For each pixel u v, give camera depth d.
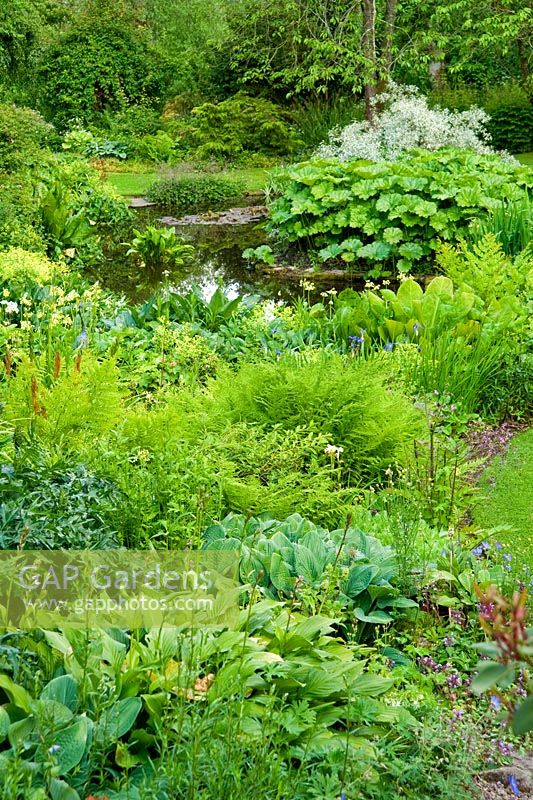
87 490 3.54
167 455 4.39
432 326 7.52
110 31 25.73
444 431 5.98
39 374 5.73
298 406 5.74
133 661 2.95
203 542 3.96
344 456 5.58
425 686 3.46
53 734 2.52
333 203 12.62
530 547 4.71
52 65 25.12
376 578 3.94
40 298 8.37
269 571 3.79
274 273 12.21
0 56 24.31
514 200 12.03
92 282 11.65
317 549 3.98
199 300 8.55
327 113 23.56
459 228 12.08
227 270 12.35
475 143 16.11
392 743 2.85
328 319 8.33
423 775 2.75
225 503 4.77
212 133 23.17
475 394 6.91
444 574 4.07
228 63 25.59
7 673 2.81
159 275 12.04
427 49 24.30
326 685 3.06
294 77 24.61
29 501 3.32
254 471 5.05
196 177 18.41
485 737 3.09
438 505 5.03
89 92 25.03
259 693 3.03
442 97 24.41
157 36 33.16
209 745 2.54
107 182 17.56
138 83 26.03
